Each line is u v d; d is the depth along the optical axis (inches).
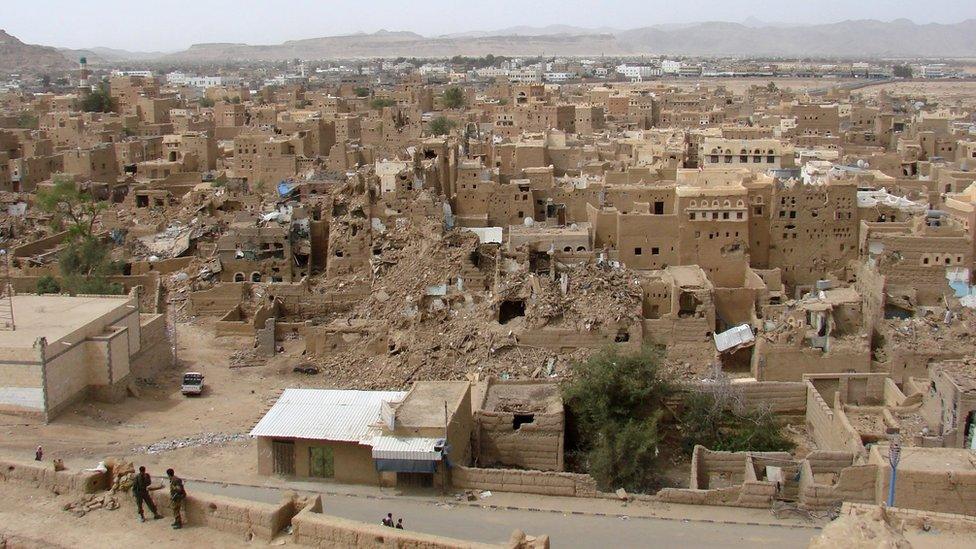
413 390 2311.8
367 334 3189.0
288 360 3176.7
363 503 1972.2
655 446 2389.3
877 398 2753.4
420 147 4756.4
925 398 2532.0
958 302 3157.0
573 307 3019.2
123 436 2428.6
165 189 5625.0
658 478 2329.0
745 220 3550.7
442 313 3120.1
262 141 5703.7
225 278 3937.0
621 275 3225.9
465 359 2915.8
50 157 6018.7
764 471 2250.2
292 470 2116.1
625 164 4857.3
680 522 1942.7
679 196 3548.2
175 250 4347.9
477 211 4128.9
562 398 2491.4
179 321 3617.1
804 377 2743.6
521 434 2365.9
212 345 3353.8
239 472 2156.7
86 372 2652.6
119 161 6397.6
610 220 3654.0
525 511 1962.4
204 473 2140.7
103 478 1606.8
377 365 3026.6
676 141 5334.6
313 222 4040.4
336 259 3779.5
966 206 3489.2
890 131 7194.9
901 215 3629.4
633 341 2942.9
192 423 2578.7
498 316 3048.7
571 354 2910.9
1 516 1503.4
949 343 2893.7
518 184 4104.3
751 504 2052.2
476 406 2413.9
